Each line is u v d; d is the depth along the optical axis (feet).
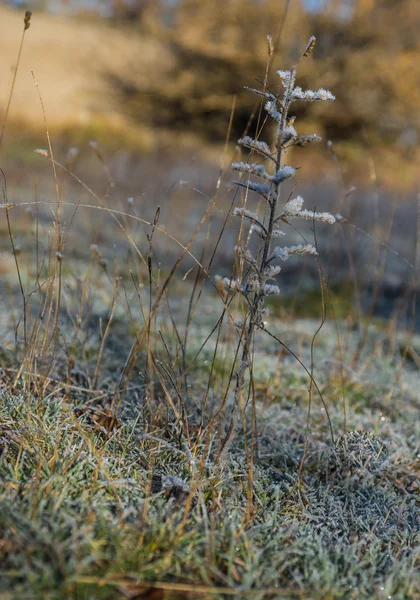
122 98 52.21
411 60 49.14
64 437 6.24
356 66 48.47
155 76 52.65
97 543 4.68
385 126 47.01
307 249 5.67
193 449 6.41
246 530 5.49
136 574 4.55
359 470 6.93
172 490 5.76
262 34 50.06
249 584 4.63
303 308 16.42
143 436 6.21
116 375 8.85
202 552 4.99
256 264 5.82
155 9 64.69
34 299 11.60
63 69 56.34
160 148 38.17
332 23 49.11
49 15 78.54
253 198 23.12
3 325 9.95
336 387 10.05
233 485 6.25
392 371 11.31
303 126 46.01
